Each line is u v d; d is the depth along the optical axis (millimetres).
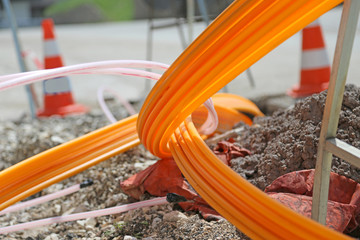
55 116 5379
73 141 2586
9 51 12797
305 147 2346
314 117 2492
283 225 1607
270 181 2389
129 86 7398
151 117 2254
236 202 1824
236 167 2637
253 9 1750
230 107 3449
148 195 2668
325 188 1770
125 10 27281
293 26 1838
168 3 24531
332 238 1480
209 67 1905
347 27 1554
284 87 5723
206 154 2033
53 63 5785
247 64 1987
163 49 10492
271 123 2846
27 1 30938
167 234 2264
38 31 19953
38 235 2568
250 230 1803
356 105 2443
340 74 1617
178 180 2578
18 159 3746
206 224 2260
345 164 2229
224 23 1805
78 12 28172
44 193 3135
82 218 2523
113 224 2539
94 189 2963
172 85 2066
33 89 5699
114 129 2729
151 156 3176
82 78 8188
